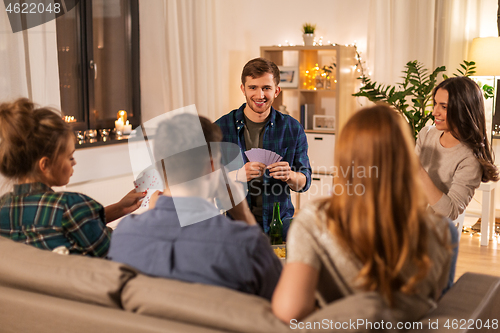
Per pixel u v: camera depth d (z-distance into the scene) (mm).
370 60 4719
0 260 1307
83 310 1138
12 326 1232
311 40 4840
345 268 1021
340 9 4914
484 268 3354
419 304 1102
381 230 980
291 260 1032
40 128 1395
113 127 4352
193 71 4609
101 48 4199
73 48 3949
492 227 3992
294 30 5145
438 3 4215
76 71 3994
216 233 1199
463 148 2104
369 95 3264
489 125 4137
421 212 1055
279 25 5203
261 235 1206
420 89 3090
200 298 1086
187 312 1073
